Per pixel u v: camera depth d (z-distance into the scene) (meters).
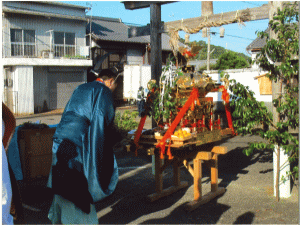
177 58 4.89
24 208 4.18
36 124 4.92
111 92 3.41
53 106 21.50
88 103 3.25
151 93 4.50
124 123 9.64
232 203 4.34
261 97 9.95
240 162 6.62
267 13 4.46
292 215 3.90
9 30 19.56
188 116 4.27
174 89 4.37
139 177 5.66
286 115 4.47
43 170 4.81
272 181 5.27
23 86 19.45
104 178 3.18
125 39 24.67
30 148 4.66
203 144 4.46
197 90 3.96
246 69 10.43
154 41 5.76
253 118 4.40
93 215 3.29
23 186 4.99
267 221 3.75
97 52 23.73
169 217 3.92
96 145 3.13
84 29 23.00
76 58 21.50
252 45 20.17
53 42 21.48
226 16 4.84
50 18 21.14
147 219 3.87
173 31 5.31
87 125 3.20
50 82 21.20
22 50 20.36
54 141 3.24
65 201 3.21
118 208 4.25
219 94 10.45
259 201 4.39
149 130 4.44
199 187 4.25
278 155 4.41
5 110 2.26
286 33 4.20
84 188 3.11
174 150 4.40
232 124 4.75
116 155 7.36
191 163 6.66
